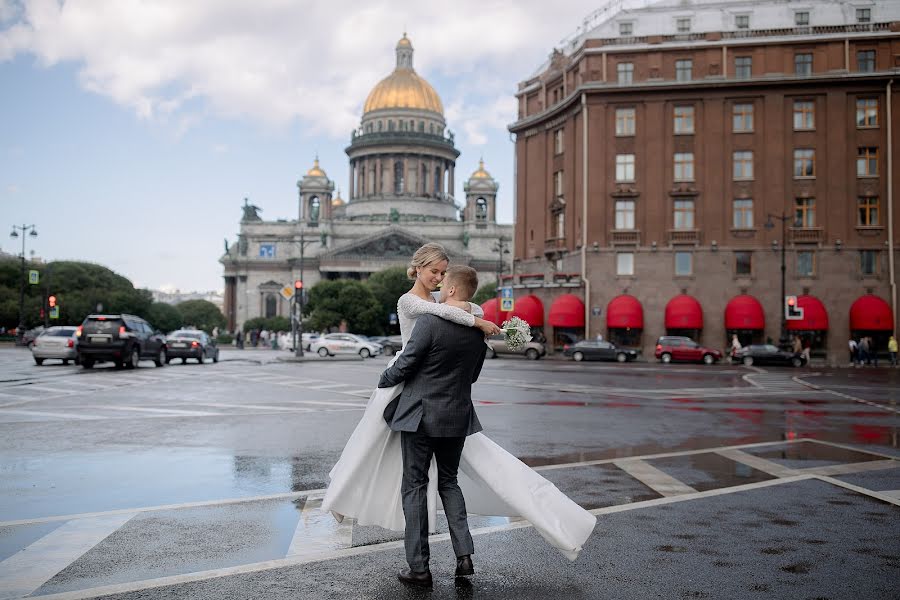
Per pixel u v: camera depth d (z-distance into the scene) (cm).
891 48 5172
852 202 5181
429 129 15700
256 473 962
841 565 601
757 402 2111
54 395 1970
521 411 1752
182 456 1086
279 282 14762
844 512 780
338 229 14800
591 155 5475
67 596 511
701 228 5309
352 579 554
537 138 6397
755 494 863
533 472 579
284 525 707
